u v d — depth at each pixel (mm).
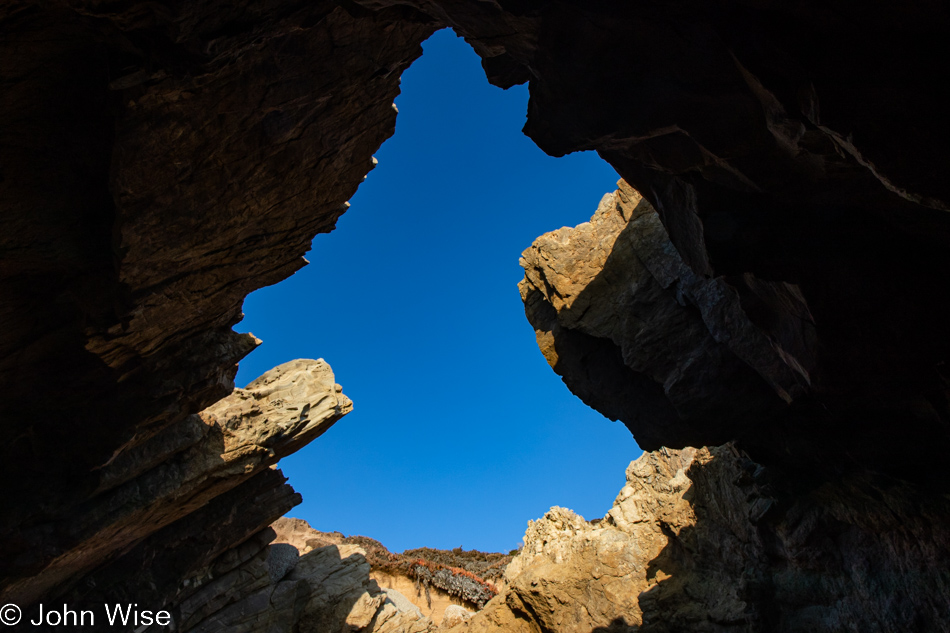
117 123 9047
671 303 18156
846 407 13070
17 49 7980
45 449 15938
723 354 16406
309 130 11297
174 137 9680
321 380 30469
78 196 10703
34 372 14109
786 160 8234
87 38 8125
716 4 6504
